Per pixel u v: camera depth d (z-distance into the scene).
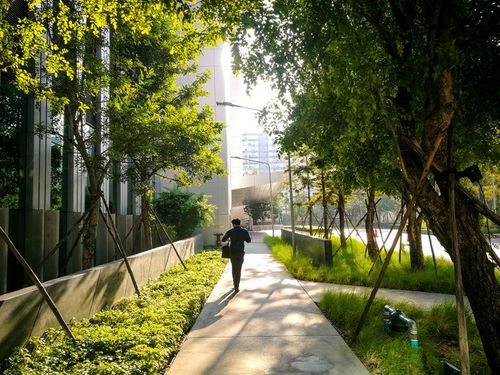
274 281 11.49
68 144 11.48
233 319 7.20
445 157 5.13
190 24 6.87
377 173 9.17
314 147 8.54
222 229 31.00
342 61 5.11
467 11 4.71
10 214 9.69
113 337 5.32
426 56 4.59
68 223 12.44
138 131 10.45
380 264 13.61
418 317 7.09
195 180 16.05
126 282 8.94
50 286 5.61
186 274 12.07
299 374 4.63
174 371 4.74
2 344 4.47
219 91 31.95
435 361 5.05
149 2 6.01
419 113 6.13
